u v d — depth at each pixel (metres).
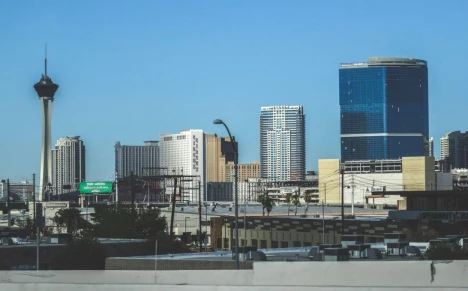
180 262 66.31
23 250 88.75
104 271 26.77
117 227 134.75
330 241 132.00
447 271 22.64
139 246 103.00
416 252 72.69
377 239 126.50
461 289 20.30
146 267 68.56
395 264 23.30
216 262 64.12
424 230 122.06
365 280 23.64
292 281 24.56
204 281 26.30
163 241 108.19
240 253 68.75
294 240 142.38
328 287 20.94
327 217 164.75
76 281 26.34
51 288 23.75
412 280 23.09
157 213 139.88
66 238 99.56
